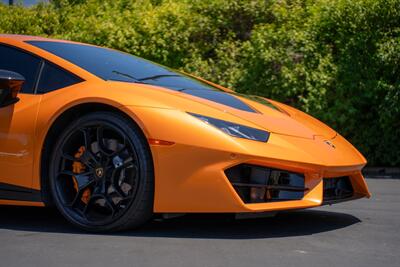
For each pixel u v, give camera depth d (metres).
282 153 3.37
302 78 7.24
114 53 4.38
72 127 3.55
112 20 8.12
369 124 7.33
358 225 3.91
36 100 3.71
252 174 3.35
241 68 7.52
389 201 5.06
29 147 3.64
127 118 3.44
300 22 7.69
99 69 3.86
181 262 2.88
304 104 7.28
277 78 7.27
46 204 3.65
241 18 7.91
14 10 9.12
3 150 3.72
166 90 3.64
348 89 7.18
